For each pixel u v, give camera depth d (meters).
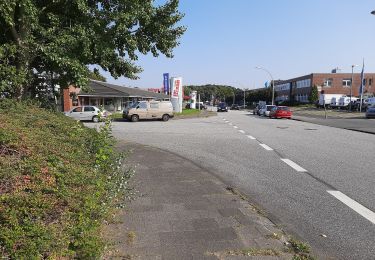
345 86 87.19
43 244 3.15
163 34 12.57
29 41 9.69
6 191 3.61
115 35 11.50
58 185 4.11
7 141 4.53
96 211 4.37
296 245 4.32
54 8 10.50
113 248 4.09
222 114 54.78
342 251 4.36
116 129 23.31
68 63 9.87
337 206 6.18
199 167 9.25
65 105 40.94
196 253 4.05
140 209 5.63
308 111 63.59
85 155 5.98
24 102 8.35
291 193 7.02
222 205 5.90
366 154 12.05
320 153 12.25
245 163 10.31
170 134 19.36
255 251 4.11
